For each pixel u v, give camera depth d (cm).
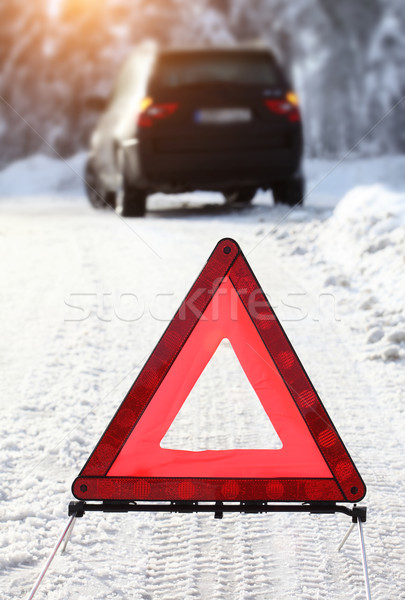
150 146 1188
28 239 1172
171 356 298
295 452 301
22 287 880
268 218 1133
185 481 303
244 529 385
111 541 370
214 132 1150
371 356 635
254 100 1156
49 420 514
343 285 833
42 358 649
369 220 946
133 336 707
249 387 586
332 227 1009
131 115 1198
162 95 1174
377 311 737
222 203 1332
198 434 494
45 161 2056
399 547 367
